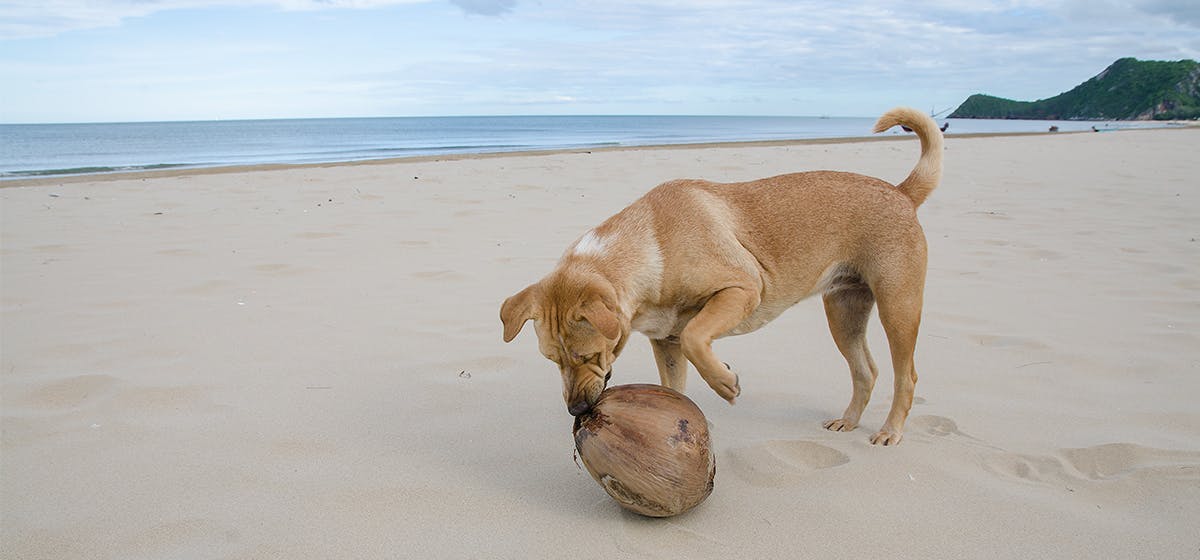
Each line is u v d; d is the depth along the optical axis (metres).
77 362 4.73
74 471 3.39
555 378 4.66
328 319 5.73
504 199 11.39
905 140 31.42
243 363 4.81
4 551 2.76
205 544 2.81
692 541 2.86
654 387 3.07
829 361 5.01
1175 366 4.55
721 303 3.77
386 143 37.69
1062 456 3.48
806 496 3.18
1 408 4.04
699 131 62.84
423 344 5.21
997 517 2.98
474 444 3.74
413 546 2.82
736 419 4.10
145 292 6.38
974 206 10.45
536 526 2.97
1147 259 7.22
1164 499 3.05
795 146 26.08
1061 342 5.01
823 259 4.12
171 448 3.63
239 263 7.41
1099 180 13.16
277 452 3.61
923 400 4.21
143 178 15.19
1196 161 16.72
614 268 3.76
